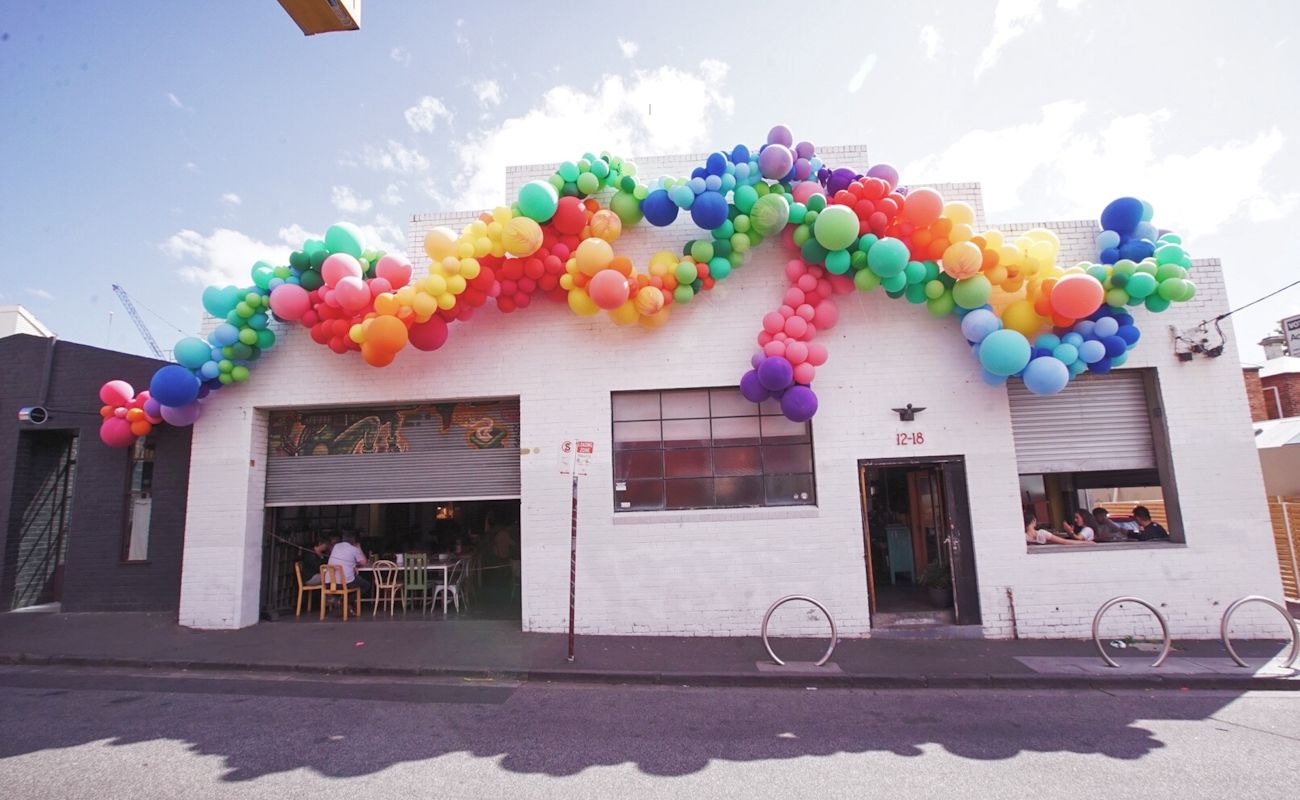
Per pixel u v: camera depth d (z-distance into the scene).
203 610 9.76
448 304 8.62
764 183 9.07
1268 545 9.05
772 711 6.48
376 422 10.29
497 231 8.78
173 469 11.00
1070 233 9.94
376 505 14.09
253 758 5.17
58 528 11.80
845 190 8.91
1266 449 15.38
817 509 9.29
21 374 11.31
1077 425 9.57
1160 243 9.41
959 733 5.83
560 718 6.22
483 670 7.70
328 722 6.05
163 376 9.27
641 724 6.07
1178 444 9.29
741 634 9.12
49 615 10.52
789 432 9.66
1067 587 9.05
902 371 9.50
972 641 8.84
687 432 9.73
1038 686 7.32
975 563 9.16
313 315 9.13
